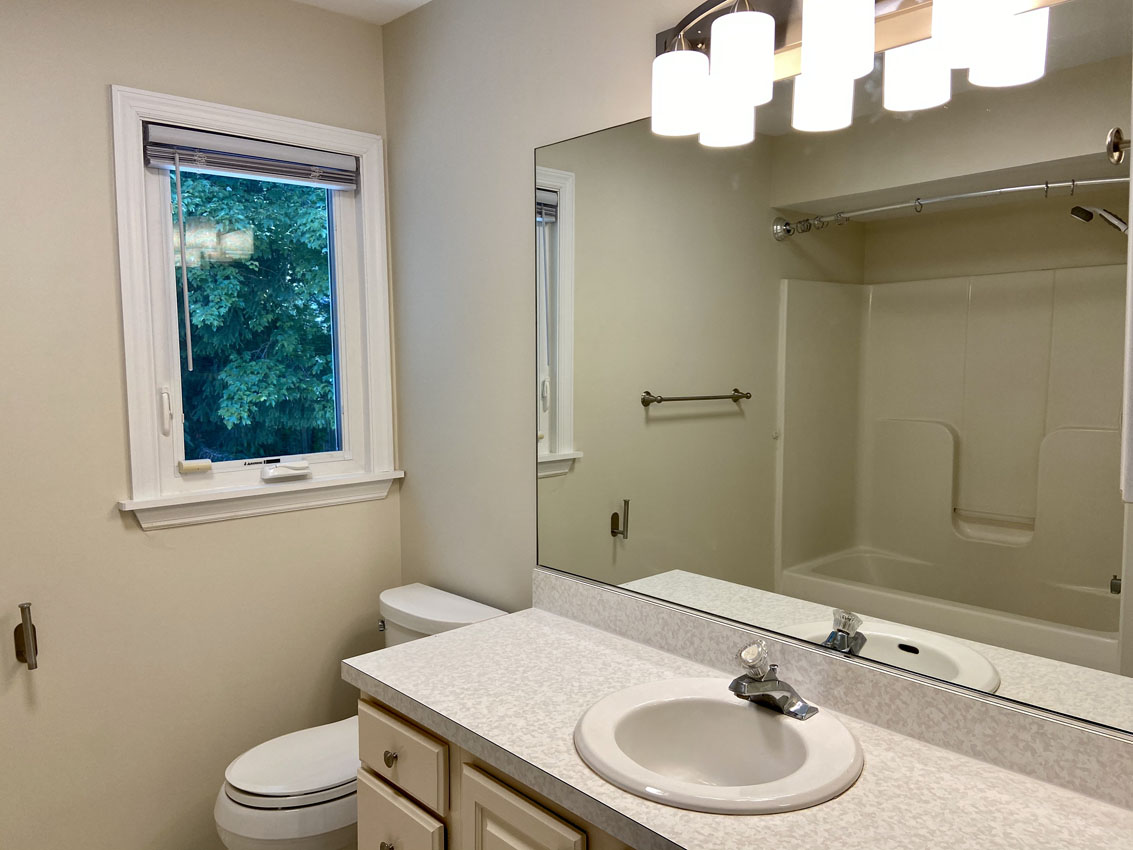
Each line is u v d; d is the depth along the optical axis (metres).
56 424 1.92
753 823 1.08
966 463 1.25
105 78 1.96
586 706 1.45
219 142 2.13
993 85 1.19
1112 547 1.12
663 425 1.69
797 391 1.45
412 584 2.47
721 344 1.56
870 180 1.33
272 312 2.35
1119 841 1.04
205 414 2.22
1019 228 1.18
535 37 1.95
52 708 1.95
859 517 1.38
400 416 2.53
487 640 1.79
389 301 2.51
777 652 1.50
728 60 1.35
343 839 1.83
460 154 2.20
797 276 1.43
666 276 1.65
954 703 1.27
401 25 2.37
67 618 1.96
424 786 1.50
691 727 1.43
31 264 1.87
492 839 1.37
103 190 1.97
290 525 2.34
